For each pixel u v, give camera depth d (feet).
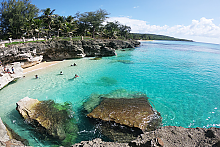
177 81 59.21
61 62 95.81
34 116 33.14
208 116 35.14
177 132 23.47
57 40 98.94
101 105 36.76
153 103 41.04
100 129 29.73
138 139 22.44
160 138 22.24
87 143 22.41
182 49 203.41
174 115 35.29
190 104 40.65
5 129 27.02
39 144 26.81
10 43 77.36
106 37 227.81
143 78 63.10
